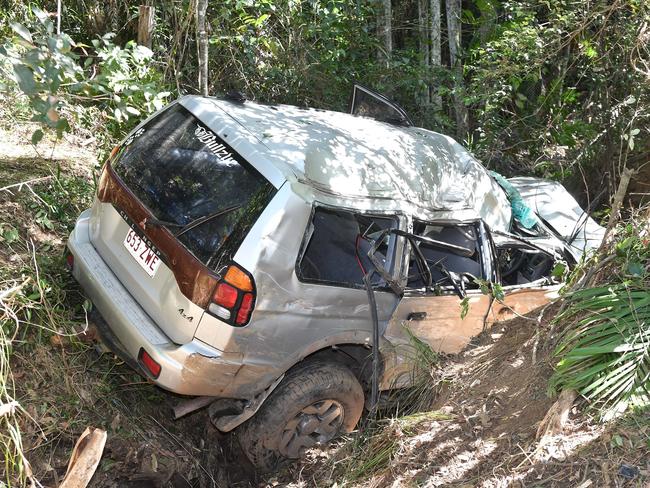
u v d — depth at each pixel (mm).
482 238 4398
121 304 3555
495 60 8195
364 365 4109
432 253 4426
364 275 3846
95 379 3818
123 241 3750
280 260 3412
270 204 3406
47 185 4992
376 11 8711
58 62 3283
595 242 5734
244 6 7668
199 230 3455
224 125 3773
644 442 2938
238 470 4031
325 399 3865
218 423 3729
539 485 2973
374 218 3922
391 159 4133
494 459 3295
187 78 7391
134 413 3854
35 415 3414
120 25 7715
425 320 4184
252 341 3428
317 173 3656
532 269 5078
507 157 8805
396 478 3447
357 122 4559
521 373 3840
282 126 3965
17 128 5914
